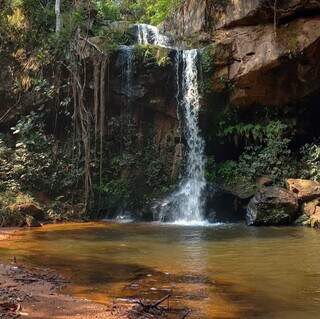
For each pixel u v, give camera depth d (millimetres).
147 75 20203
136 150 20719
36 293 7402
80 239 12992
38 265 9516
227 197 18344
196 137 20141
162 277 8609
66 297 7207
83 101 20625
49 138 20406
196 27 21281
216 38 20266
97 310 6574
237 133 19828
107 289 7820
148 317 6410
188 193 19281
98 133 20531
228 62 19203
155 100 20469
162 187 19891
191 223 17266
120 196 19344
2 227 15289
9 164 18688
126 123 20922
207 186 19000
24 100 21109
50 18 22594
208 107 19859
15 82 21203
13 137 20922
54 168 19328
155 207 18375
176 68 20188
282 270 9117
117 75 20516
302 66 18125
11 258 10172
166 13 24875
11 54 21578
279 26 18188
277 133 19094
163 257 10422
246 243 12273
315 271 9031
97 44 20172
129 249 11406
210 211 18469
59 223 16859
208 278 8523
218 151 20609
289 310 6770
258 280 8391
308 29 17531
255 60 18344
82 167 19766
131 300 7195
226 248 11547
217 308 6855
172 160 20328
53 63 20797
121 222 17531
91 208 18609
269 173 18656
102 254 10758
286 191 16797
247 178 18656
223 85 19344
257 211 16234
